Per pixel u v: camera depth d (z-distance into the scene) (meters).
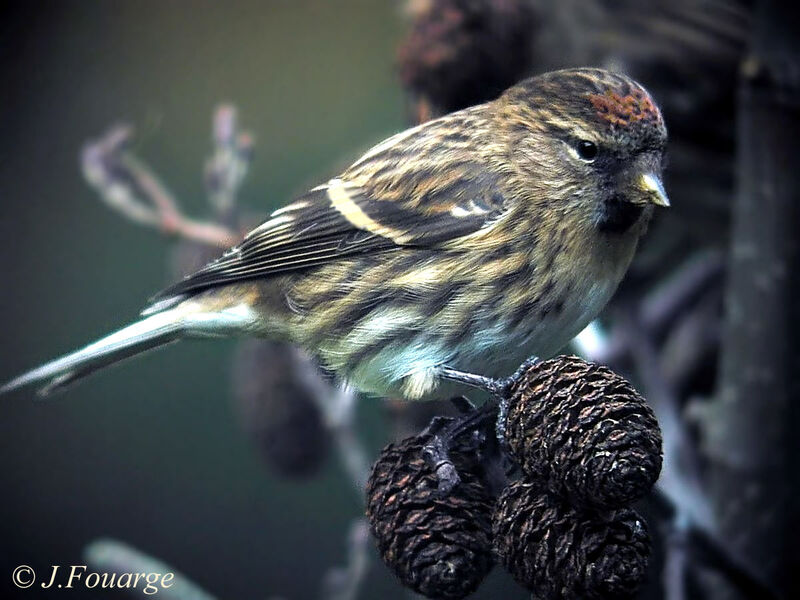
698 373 1.94
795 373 1.87
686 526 1.85
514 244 1.85
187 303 1.88
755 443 1.88
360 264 1.86
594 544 1.79
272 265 1.87
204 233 1.90
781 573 1.88
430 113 1.91
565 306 1.85
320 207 1.87
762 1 1.87
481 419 1.82
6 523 2.00
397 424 1.90
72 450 2.01
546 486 1.80
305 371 1.90
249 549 2.00
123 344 1.88
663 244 1.95
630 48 1.92
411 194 1.86
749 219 1.88
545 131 1.85
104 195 1.90
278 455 1.93
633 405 1.79
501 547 1.80
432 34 1.91
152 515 2.00
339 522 2.00
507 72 1.91
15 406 2.01
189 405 2.01
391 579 1.94
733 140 1.92
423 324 1.86
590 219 1.85
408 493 1.81
